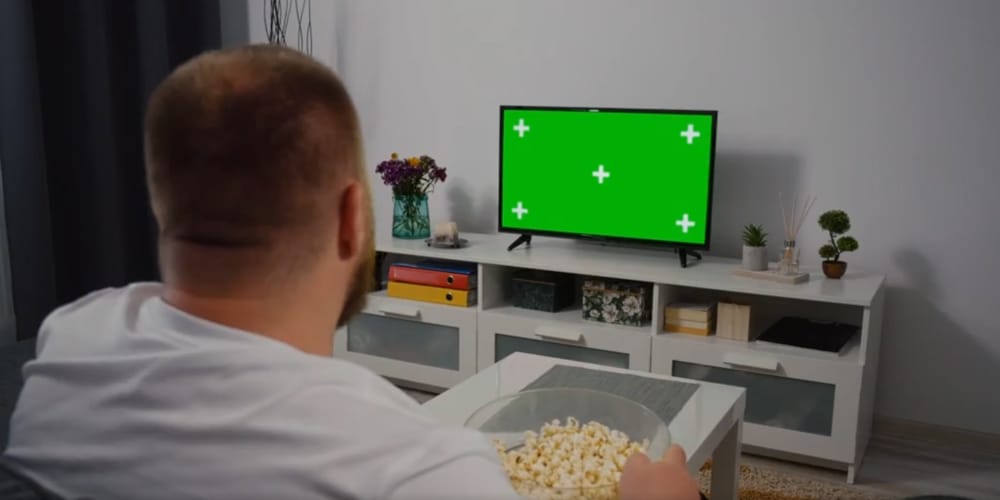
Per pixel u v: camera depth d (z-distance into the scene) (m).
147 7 3.86
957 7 3.00
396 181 3.77
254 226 0.71
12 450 0.71
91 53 3.66
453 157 3.96
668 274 3.16
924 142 3.11
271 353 0.69
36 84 3.49
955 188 3.09
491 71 3.81
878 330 3.11
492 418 1.63
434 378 3.57
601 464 1.42
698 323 3.16
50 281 3.61
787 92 3.29
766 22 3.28
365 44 4.07
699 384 2.19
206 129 0.70
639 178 3.37
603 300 3.31
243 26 4.32
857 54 3.16
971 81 3.02
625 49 3.53
